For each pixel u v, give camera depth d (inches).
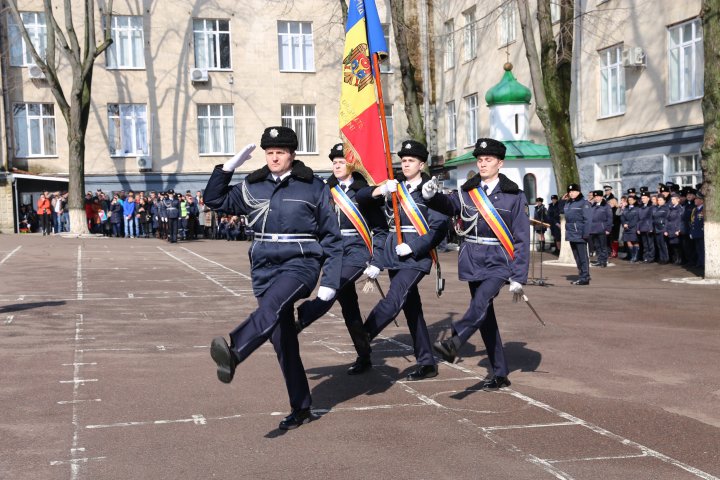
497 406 239.8
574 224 596.1
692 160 805.2
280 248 212.7
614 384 269.6
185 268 704.4
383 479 176.9
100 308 447.5
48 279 594.9
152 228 1246.3
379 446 200.4
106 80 1299.2
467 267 254.8
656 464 186.5
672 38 824.9
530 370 292.2
